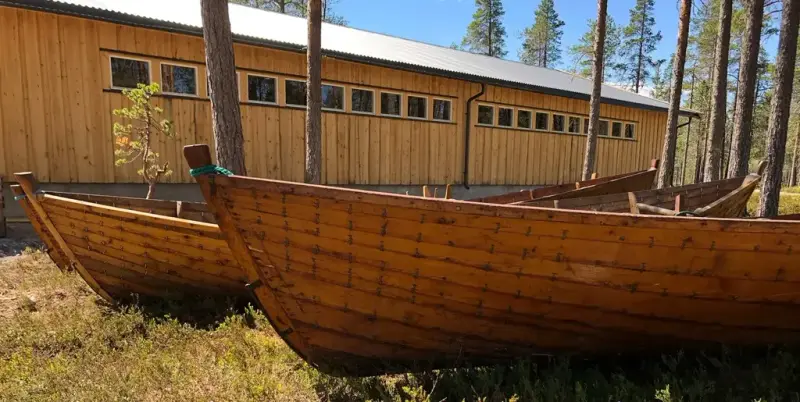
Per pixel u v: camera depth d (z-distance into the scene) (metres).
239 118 6.03
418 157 11.91
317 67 8.39
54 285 4.91
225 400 2.65
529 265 2.51
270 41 8.96
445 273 2.57
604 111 16.12
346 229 2.50
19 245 6.54
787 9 8.76
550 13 47.78
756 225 2.43
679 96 12.95
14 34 7.29
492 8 45.22
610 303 2.65
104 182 8.11
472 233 2.44
